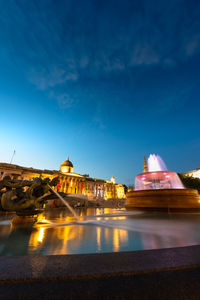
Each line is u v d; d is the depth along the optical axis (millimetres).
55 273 1544
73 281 1470
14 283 1431
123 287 1411
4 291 1354
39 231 4586
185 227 5039
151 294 1331
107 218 7742
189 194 9531
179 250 2154
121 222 6246
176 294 1337
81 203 35219
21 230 4750
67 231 4555
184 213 9008
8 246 3133
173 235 3936
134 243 3244
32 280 1456
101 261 1830
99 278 1513
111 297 1298
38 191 6902
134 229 4766
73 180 60844
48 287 1404
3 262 1810
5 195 6539
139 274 1577
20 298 1295
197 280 1502
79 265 1723
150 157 29766
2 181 6723
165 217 7645
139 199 10844
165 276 1563
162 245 3076
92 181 68750
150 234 4066
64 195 7750
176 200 9453
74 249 2900
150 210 9945
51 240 3566
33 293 1344
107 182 74938
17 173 45000
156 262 1771
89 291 1365
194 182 38844
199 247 2270
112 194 74250
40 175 49406
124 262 1785
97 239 3609
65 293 1344
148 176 15938
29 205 6273
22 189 6703
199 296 1323
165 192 9820
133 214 9516
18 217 6367
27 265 1728
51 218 8242
